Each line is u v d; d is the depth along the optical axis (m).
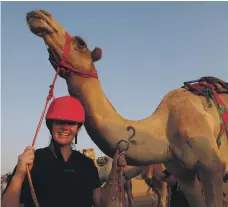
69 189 2.71
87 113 4.57
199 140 4.61
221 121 4.98
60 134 2.81
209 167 4.54
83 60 4.60
